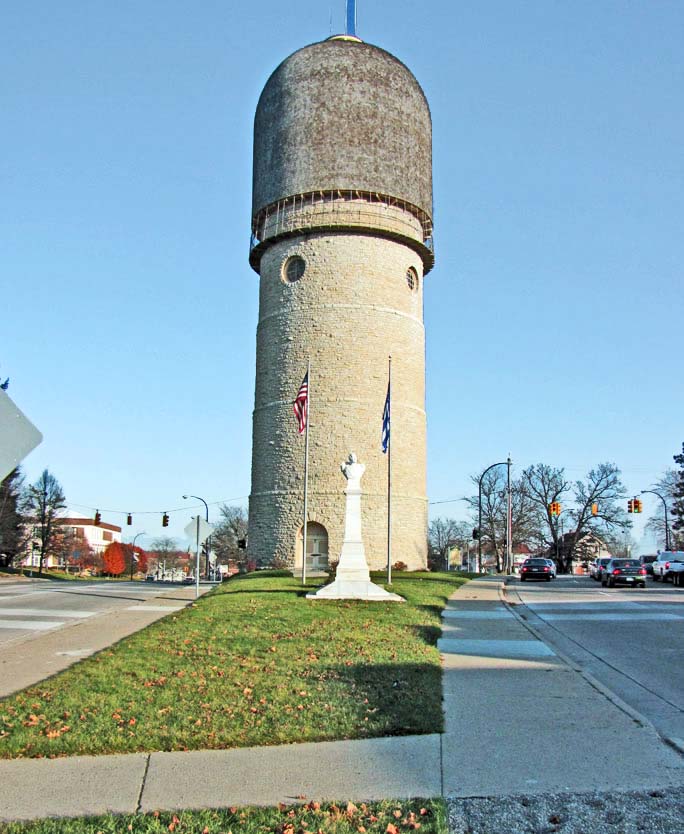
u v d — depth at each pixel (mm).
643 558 66188
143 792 6660
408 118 42906
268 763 7391
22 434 6988
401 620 18406
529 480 88250
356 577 23438
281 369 41156
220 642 14430
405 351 41875
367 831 5746
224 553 109250
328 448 39438
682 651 15219
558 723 8867
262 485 41094
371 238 41531
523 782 6824
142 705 9484
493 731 8508
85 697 9945
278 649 13555
